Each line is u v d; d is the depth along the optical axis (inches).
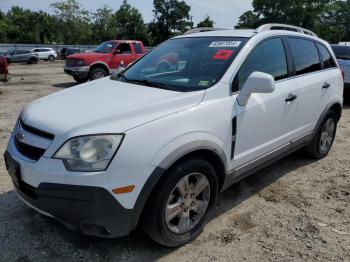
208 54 147.4
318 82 183.9
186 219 122.3
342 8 2618.1
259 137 146.6
